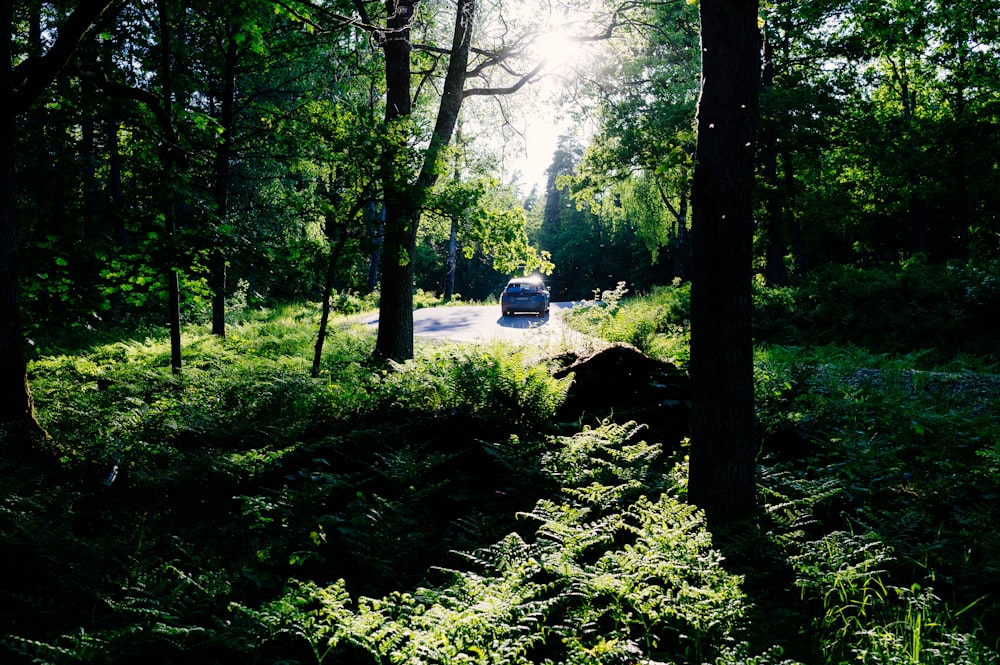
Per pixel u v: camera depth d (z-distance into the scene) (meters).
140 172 9.70
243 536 5.18
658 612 4.07
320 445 6.39
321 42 13.99
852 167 30.08
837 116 24.00
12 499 4.89
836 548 4.84
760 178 24.86
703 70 5.36
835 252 46.12
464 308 29.34
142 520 5.18
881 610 4.33
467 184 10.34
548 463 6.28
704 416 5.46
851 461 6.50
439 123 13.27
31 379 10.53
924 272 17.98
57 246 9.42
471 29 13.23
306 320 21.81
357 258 10.45
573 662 3.47
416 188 9.85
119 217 9.11
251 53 14.62
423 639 3.59
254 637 3.64
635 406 7.91
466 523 5.38
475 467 6.40
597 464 6.43
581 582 4.15
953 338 14.80
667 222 36.38
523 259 11.77
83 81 9.22
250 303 10.29
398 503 5.41
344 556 4.95
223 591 4.16
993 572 4.60
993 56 21.69
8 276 6.64
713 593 3.97
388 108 12.45
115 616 3.97
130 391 9.26
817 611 4.45
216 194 15.18
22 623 3.86
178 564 4.70
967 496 6.05
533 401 7.43
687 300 19.48
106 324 18.86
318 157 12.38
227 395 8.59
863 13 19.45
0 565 4.34
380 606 4.12
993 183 25.97
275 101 17.61
